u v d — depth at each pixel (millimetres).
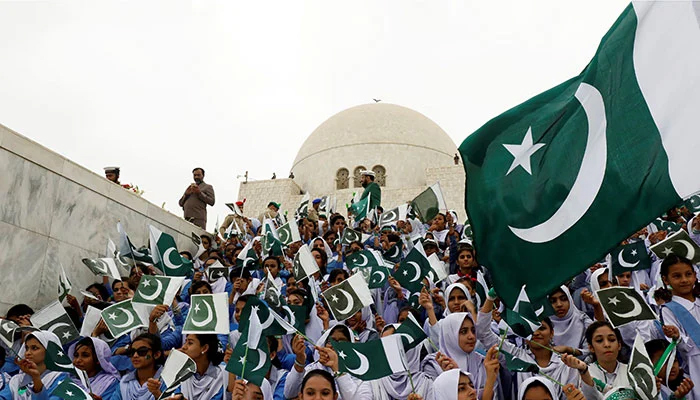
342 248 10852
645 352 3955
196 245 13625
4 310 8398
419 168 32656
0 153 8602
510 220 3895
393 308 8258
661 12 3229
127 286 8586
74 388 4941
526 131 4020
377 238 10852
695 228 8352
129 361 6398
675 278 5500
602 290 4969
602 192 3381
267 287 6395
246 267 9336
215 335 5602
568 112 3777
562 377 5023
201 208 14500
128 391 5695
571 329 5996
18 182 8906
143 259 9867
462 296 6273
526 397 4230
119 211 11266
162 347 6508
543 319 5375
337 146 33719
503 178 4027
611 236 3268
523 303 4930
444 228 12305
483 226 4035
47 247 9375
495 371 4754
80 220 10203
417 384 5086
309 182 33281
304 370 5156
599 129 3520
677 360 4902
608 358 4828
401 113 35844
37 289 9086
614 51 3496
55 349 5547
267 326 4723
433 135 35000
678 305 5387
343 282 6125
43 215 9367
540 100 4070
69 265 9836
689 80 2979
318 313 6891
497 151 4121
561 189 3656
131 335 7137
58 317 6531
